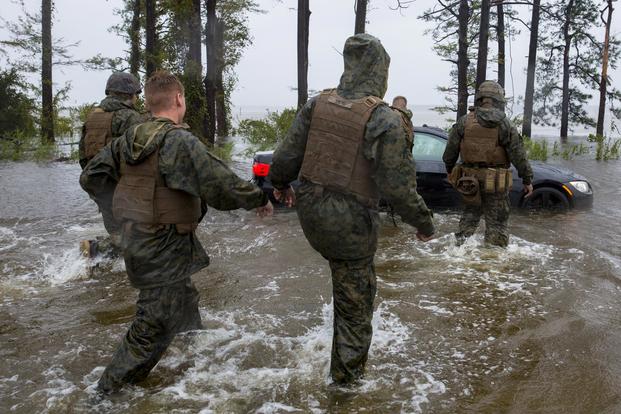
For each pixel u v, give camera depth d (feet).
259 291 14.78
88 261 16.69
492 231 19.38
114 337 11.75
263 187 27.22
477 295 14.65
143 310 9.43
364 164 9.25
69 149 59.26
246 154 51.24
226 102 85.71
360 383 9.81
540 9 90.68
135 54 67.00
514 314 13.28
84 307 13.64
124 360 9.28
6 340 11.57
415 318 12.97
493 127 18.54
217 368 10.36
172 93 9.77
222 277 15.99
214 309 13.42
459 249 19.31
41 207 27.48
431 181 26.63
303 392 9.51
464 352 11.21
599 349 11.33
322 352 11.03
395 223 22.13
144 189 9.25
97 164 9.70
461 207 26.63
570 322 12.74
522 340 11.78
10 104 67.05
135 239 9.27
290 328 12.28
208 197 9.22
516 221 24.52
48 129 69.05
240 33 75.77
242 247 19.44
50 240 20.38
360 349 9.74
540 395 9.52
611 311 13.52
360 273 9.77
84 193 31.94
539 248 19.60
